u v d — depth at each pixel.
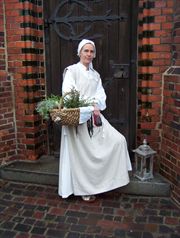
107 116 3.72
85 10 3.52
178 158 2.98
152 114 3.33
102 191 3.05
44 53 3.75
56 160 3.84
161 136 3.34
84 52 2.98
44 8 3.62
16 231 2.66
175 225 2.71
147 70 3.24
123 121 3.69
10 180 3.62
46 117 2.83
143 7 3.17
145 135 3.40
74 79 2.99
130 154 3.75
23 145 3.78
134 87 3.58
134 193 3.25
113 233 2.61
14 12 3.46
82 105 2.82
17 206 3.06
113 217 2.84
